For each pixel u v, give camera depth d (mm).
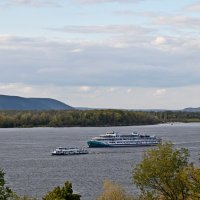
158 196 104625
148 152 104000
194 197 99375
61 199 86000
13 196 80750
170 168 101062
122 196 118438
